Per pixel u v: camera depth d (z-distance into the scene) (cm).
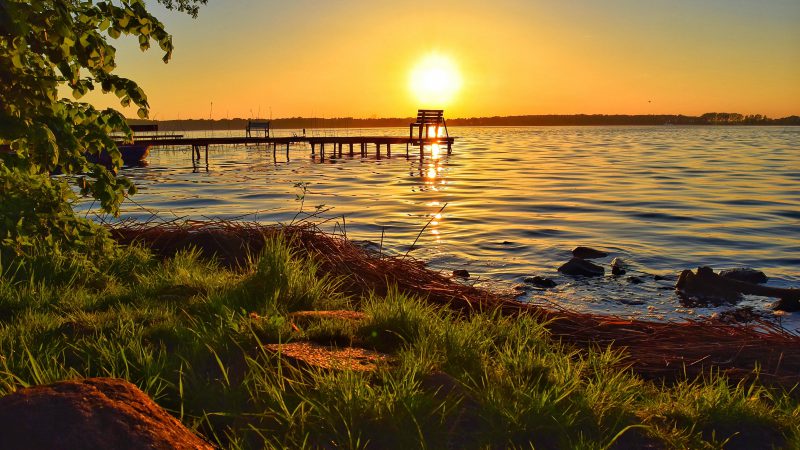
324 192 2319
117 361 347
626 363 503
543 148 7081
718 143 8656
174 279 566
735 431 333
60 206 503
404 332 423
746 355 518
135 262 652
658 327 618
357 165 4106
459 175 3195
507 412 309
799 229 1496
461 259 1108
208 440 288
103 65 484
